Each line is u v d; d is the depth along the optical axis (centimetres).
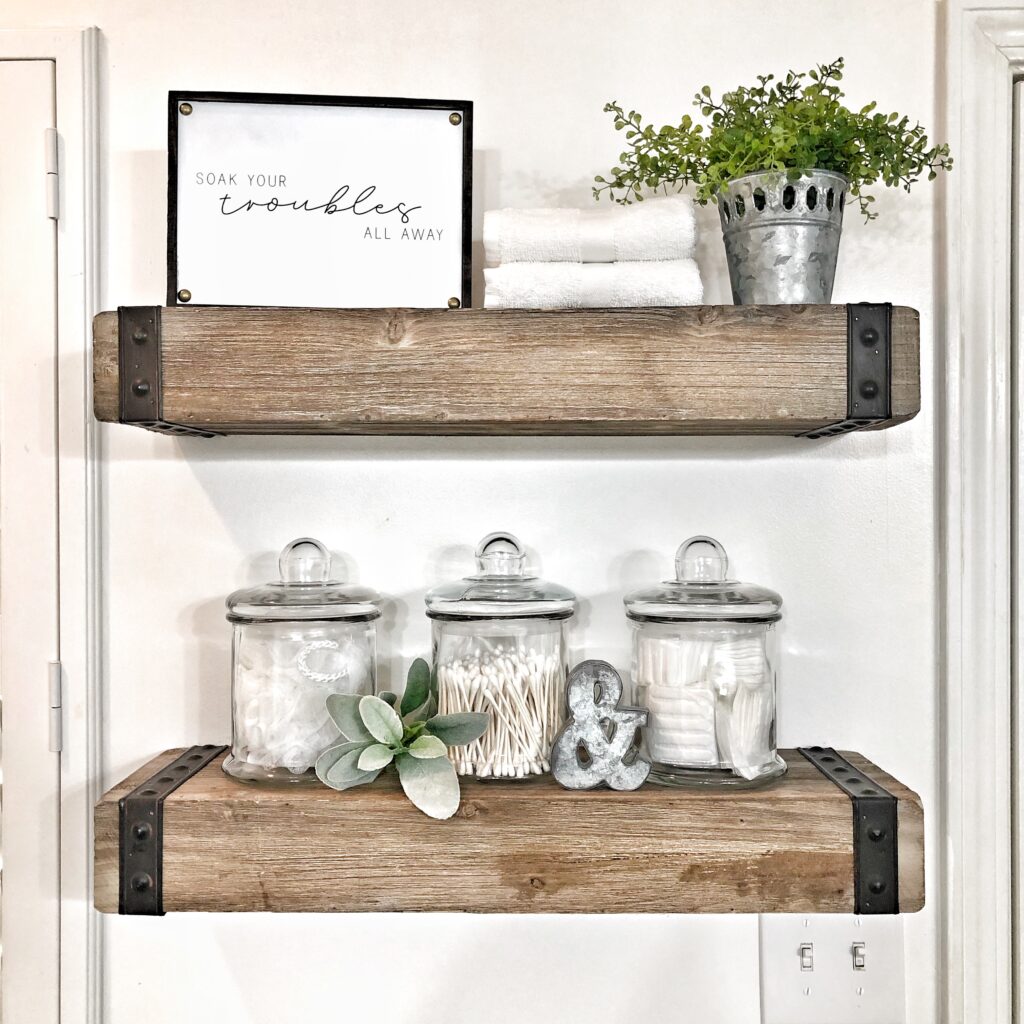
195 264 89
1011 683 100
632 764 83
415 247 90
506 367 81
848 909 81
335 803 81
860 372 81
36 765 97
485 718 83
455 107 91
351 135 90
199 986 100
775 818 81
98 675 99
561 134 100
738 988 100
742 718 84
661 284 83
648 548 100
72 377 98
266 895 81
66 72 98
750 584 93
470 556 100
